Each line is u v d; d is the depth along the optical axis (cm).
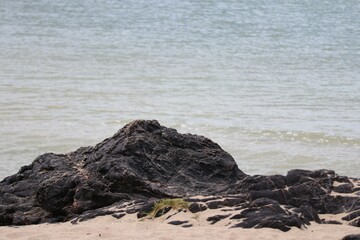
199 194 1722
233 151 3005
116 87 4372
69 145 3022
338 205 1606
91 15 8650
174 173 1802
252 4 10294
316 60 5909
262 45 6744
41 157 1953
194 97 4131
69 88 4262
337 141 3189
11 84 4347
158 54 5931
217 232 1453
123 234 1489
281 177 1666
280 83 4709
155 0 10300
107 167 1778
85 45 6331
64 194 1762
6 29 7275
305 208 1550
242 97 4175
